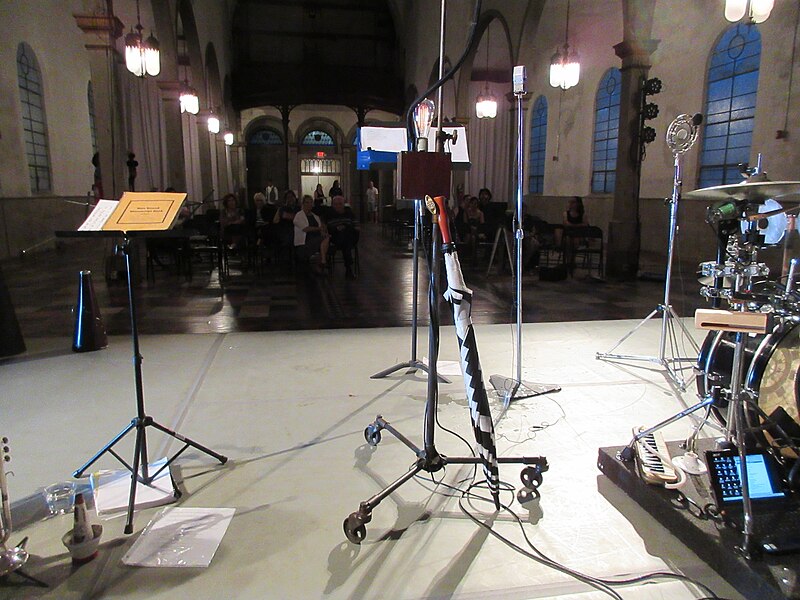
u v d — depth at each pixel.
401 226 14.23
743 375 2.54
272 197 22.58
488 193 12.22
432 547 2.17
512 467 2.81
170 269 9.73
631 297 7.18
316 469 2.75
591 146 13.47
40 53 11.96
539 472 2.48
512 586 1.95
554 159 15.25
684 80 10.26
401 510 2.41
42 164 12.16
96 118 7.90
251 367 4.25
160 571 2.01
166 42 11.55
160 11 10.94
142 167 14.88
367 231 18.75
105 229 2.33
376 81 21.77
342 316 6.06
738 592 1.92
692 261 10.24
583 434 3.14
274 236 9.48
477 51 14.34
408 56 20.91
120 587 1.94
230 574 2.00
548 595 1.91
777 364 2.39
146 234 2.37
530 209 16.70
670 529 2.25
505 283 8.28
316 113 24.83
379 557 2.10
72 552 2.04
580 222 9.70
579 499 2.50
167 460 2.71
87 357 4.49
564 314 6.14
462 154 3.74
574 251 9.34
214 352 4.63
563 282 8.43
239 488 2.57
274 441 3.04
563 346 4.84
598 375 4.09
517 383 3.73
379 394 3.71
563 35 14.20
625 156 8.59
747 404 2.31
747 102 8.91
